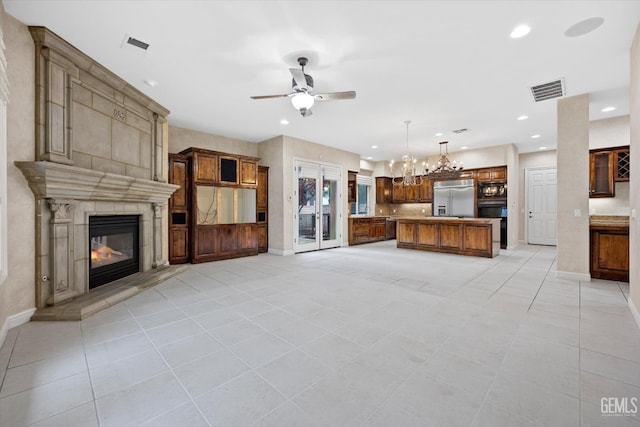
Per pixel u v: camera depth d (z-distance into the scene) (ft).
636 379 5.63
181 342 7.22
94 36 9.01
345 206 26.91
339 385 5.47
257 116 16.79
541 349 6.84
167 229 16.65
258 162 23.52
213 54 10.08
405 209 33.63
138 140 13.46
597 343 7.13
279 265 17.22
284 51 9.89
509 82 12.24
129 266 13.21
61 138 9.30
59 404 4.92
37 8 7.70
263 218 22.47
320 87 12.77
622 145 16.66
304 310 9.45
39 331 7.82
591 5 7.64
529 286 12.39
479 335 7.59
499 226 21.57
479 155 25.75
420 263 17.83
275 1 7.50
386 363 6.24
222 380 5.63
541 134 20.75
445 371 5.93
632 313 9.05
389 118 17.01
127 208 12.80
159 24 8.44
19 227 8.25
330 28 8.64
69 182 9.19
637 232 8.60
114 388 5.37
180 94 13.56
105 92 11.35
